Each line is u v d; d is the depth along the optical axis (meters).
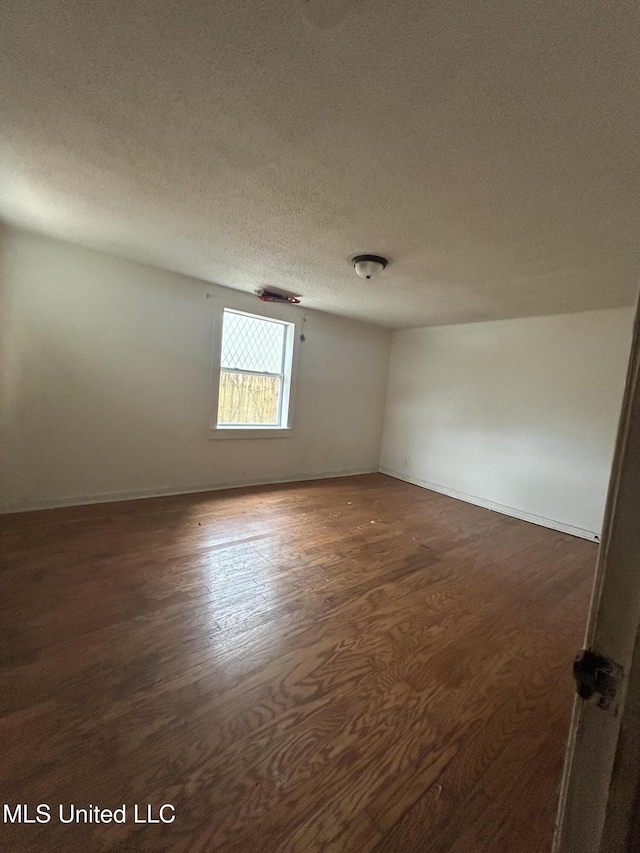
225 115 1.34
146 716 1.28
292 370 4.42
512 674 1.63
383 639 1.80
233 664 1.55
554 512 3.68
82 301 3.01
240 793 1.07
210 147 1.53
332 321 4.73
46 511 3.00
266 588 2.16
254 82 1.17
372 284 3.20
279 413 4.52
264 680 1.48
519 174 1.53
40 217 2.39
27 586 1.99
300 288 3.54
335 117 1.30
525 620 2.05
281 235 2.34
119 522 2.91
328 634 1.80
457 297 3.37
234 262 2.96
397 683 1.53
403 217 1.97
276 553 2.62
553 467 3.70
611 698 0.41
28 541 2.48
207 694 1.39
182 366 3.60
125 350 3.26
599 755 0.42
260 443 4.32
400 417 5.31
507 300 3.32
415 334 5.11
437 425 4.81
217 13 0.96
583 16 0.88
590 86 1.07
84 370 3.09
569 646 1.85
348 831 1.00
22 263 2.73
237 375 4.11
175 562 2.36
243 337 4.12
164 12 0.97
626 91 1.08
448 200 1.77
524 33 0.94
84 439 3.16
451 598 2.22
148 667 1.50
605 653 0.42
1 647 1.55
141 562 2.32
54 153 1.65
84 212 2.27
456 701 1.46
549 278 2.69
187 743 1.20
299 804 1.05
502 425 4.12
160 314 3.41
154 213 2.19
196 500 3.61
